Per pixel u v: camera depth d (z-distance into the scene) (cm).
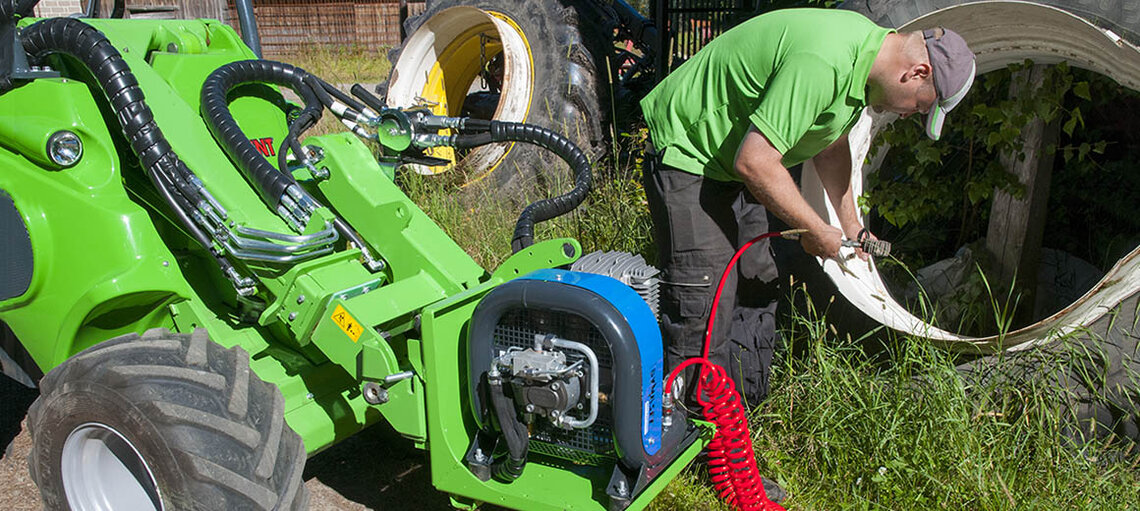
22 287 268
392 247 281
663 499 295
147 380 227
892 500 295
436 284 273
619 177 509
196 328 251
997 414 308
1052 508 279
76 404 237
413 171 551
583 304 220
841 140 313
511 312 241
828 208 346
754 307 319
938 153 402
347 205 284
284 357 287
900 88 257
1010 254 403
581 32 551
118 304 262
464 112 707
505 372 235
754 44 262
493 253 475
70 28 256
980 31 337
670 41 596
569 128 542
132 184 286
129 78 255
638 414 224
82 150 262
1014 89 377
